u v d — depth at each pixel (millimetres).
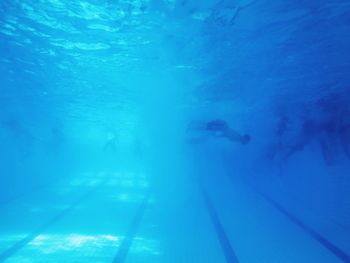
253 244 6512
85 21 7914
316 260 5691
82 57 10758
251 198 10945
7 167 16875
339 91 14789
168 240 6715
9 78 13727
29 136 20125
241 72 12219
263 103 17875
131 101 17844
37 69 12375
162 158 29422
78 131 33188
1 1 7047
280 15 7598
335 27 8297
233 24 8078
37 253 5898
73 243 6434
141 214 8703
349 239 6734
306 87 14312
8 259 5641
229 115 21969
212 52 10070
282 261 5672
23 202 10094
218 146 22891
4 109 20500
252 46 9594
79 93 16125
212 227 7531
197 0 6773
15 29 8648
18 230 7242
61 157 22125
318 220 8109
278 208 9422
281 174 15156
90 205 9773
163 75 12703
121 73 12516
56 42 9484
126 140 40875
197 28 8266
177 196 11289
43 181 14391
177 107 19531
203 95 16188
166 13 7391
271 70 11953
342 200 9852
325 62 11016
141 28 8258
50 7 7230
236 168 19359
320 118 16500
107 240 6633
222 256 5902
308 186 12086
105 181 14922
